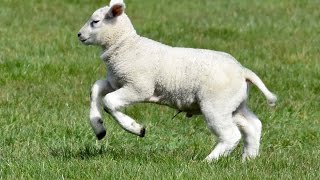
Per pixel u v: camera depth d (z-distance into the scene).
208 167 19.73
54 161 20.55
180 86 20.30
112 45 20.62
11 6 45.41
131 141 24.09
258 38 39.78
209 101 20.20
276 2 50.38
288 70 33.09
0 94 28.55
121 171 19.34
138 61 20.42
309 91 30.23
